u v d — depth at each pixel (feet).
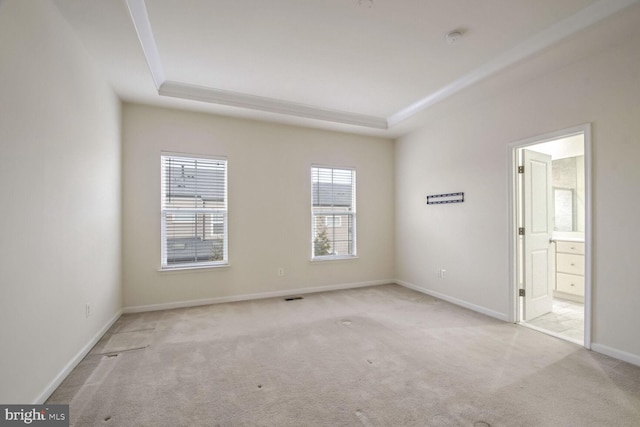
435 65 10.16
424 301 13.84
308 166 15.52
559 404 6.19
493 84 10.57
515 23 7.92
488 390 6.72
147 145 12.39
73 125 7.64
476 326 10.68
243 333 10.05
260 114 13.48
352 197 16.85
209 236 13.61
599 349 8.52
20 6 5.53
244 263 14.08
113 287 10.92
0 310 5.01
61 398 6.42
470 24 7.97
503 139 11.28
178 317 11.60
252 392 6.67
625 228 7.98
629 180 7.90
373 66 10.25
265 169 14.55
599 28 7.35
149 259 12.41
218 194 13.76
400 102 13.46
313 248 15.79
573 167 15.40
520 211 11.20
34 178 5.99
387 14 7.58
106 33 7.68
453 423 5.63
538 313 11.72
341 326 10.70
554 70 9.53
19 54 5.52
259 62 9.97
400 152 17.13
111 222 10.66
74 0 6.48
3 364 5.07
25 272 5.70
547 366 7.77
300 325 10.79
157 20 7.80
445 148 13.99
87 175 8.53
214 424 5.65
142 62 9.05
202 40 8.71
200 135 13.26
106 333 9.98
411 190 16.25
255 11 7.45
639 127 7.72
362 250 16.85
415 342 9.32
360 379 7.20
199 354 8.52
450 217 13.74
